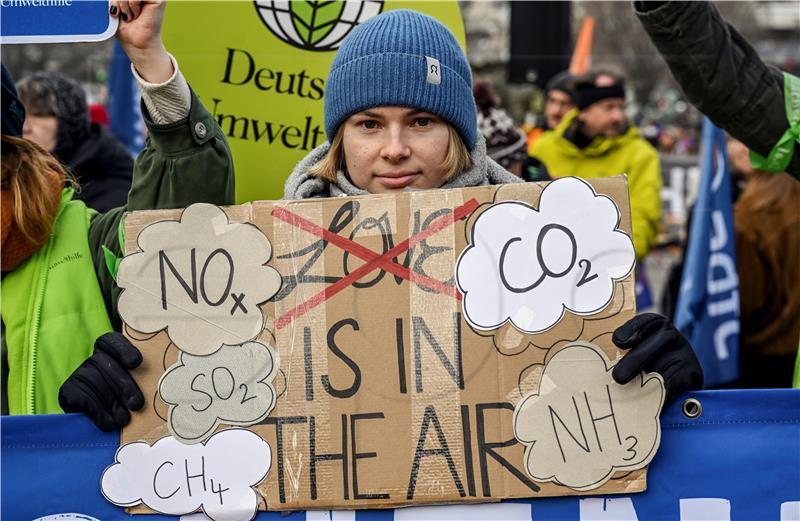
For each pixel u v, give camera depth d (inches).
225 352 88.5
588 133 225.0
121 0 96.0
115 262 101.6
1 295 103.6
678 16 111.7
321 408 87.6
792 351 197.8
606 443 85.8
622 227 88.0
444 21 135.3
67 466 89.3
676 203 294.2
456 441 86.7
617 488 85.8
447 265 88.8
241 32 130.6
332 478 86.9
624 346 85.3
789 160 115.3
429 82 98.1
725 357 197.5
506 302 87.9
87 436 89.4
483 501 86.2
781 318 197.2
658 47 115.4
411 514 87.1
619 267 87.6
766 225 196.7
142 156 102.8
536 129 252.4
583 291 87.4
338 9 132.0
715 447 88.3
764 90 114.6
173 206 101.1
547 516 86.7
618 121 225.8
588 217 88.3
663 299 242.8
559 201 88.7
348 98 99.1
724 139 200.1
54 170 106.6
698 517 87.8
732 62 113.7
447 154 100.2
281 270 89.5
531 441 86.1
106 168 186.4
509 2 254.7
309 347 88.4
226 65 130.5
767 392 88.2
